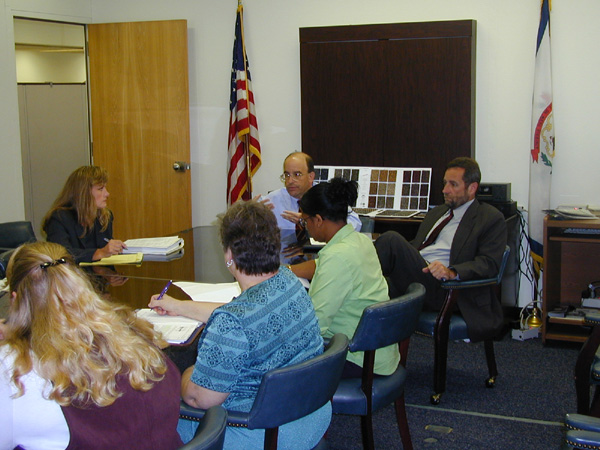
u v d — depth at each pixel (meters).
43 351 1.11
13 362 1.11
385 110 4.18
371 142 4.24
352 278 2.06
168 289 2.20
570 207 3.81
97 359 1.14
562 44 4.05
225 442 1.56
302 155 3.54
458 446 2.54
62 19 5.00
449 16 4.30
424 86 4.08
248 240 1.54
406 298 1.96
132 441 1.14
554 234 3.72
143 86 4.98
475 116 4.25
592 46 3.99
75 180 3.04
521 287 4.30
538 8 4.09
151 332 1.32
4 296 1.73
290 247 2.91
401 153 4.19
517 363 3.46
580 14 3.99
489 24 4.20
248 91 4.74
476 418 2.79
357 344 1.88
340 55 4.21
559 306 3.92
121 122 5.06
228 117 4.98
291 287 1.58
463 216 3.15
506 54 4.19
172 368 1.30
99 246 3.11
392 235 2.84
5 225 3.26
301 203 2.17
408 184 4.18
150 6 5.05
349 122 4.27
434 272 2.77
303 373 1.46
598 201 4.09
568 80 4.07
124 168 5.11
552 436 2.61
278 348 1.54
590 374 2.34
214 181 5.09
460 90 4.03
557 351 3.64
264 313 1.50
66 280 1.17
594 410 2.29
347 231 2.15
